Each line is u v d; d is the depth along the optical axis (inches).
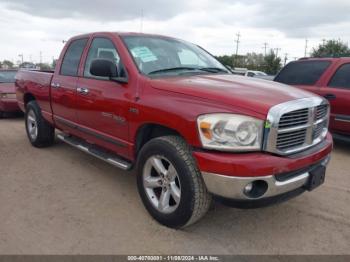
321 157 133.5
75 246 124.4
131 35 174.2
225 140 114.0
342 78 250.4
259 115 113.3
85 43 193.9
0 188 175.9
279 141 117.5
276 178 116.6
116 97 155.2
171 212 132.3
